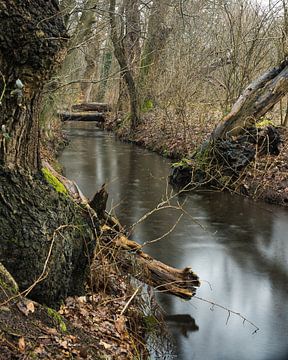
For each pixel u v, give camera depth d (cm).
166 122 1950
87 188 1239
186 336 533
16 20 392
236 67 1684
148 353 480
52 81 980
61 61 434
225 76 1723
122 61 2097
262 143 1266
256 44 1616
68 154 1812
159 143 1908
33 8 402
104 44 2086
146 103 2359
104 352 399
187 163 1310
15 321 351
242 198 1181
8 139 411
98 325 452
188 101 1847
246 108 1292
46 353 341
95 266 538
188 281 608
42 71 418
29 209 415
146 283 596
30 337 346
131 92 2227
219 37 1870
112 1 1357
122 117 2530
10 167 416
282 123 1568
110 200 1138
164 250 811
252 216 1031
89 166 1575
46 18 407
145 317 533
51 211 433
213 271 728
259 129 1298
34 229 411
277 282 691
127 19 1534
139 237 873
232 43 1675
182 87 1838
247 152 1265
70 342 376
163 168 1562
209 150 1287
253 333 545
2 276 373
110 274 559
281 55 1503
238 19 1750
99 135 2505
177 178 1313
